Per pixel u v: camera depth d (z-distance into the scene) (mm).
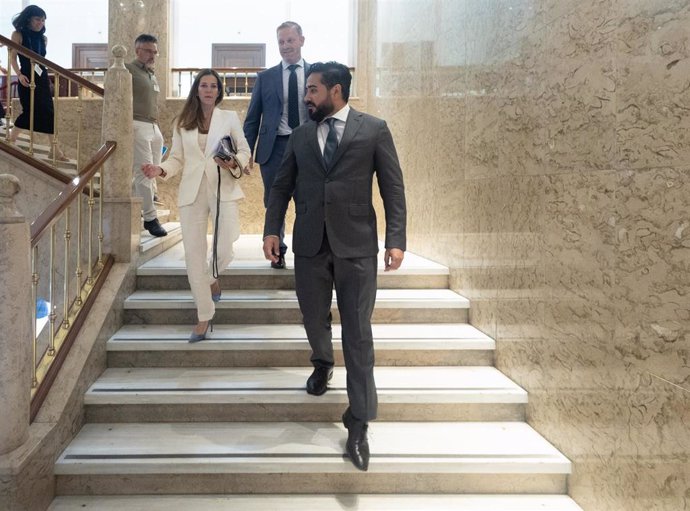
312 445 2453
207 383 2797
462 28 3721
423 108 4758
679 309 1617
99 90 4066
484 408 2727
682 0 1589
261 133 3814
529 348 2680
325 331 2596
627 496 1878
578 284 2209
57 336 2771
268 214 2561
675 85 1624
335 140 2361
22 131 5703
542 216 2529
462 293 3682
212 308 3047
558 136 2367
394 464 2311
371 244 2332
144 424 2654
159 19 7039
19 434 2033
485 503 2266
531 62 2629
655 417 1729
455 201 3857
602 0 2014
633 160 1836
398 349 3102
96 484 2295
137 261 3654
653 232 1734
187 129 3012
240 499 2293
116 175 3467
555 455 2350
